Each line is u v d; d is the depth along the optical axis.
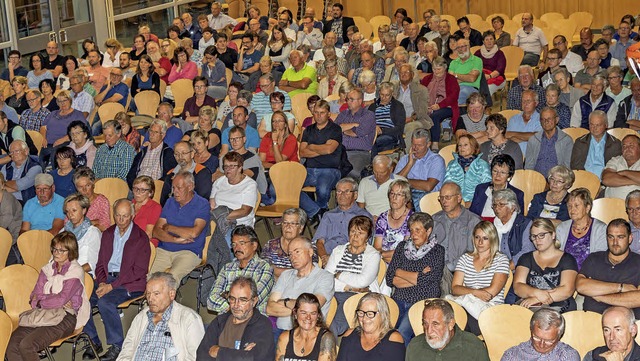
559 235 5.93
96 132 10.31
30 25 13.34
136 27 15.45
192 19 15.37
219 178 7.32
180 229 6.56
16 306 6.06
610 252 5.42
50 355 5.72
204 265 6.61
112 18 14.74
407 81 9.55
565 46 11.27
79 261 6.39
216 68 11.91
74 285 5.79
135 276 6.18
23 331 5.64
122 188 7.80
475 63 10.66
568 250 5.87
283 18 14.33
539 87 9.46
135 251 6.19
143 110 10.84
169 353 5.09
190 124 9.34
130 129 8.68
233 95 9.45
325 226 6.56
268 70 10.84
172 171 7.88
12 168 8.22
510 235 6.01
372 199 7.12
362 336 4.80
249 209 7.12
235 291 4.92
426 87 9.70
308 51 13.01
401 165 7.63
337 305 5.60
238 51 13.80
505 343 4.87
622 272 5.37
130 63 12.20
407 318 5.48
